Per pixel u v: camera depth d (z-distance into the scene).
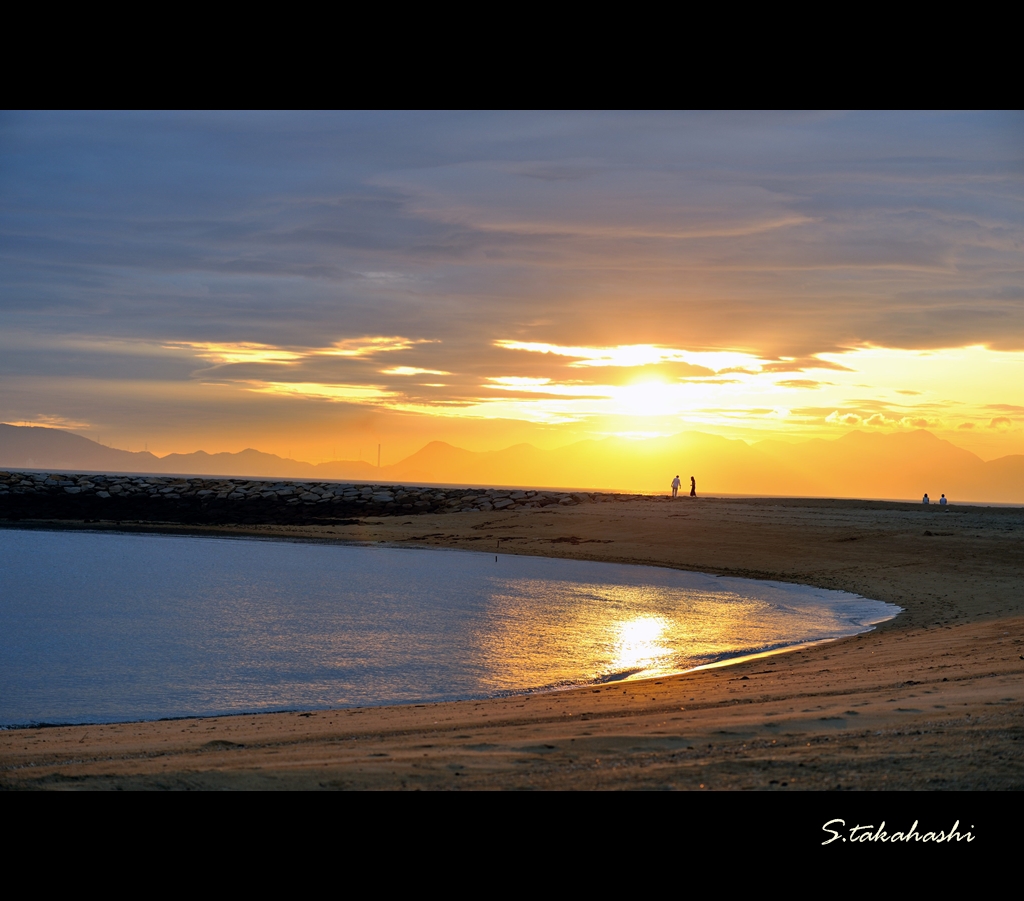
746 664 20.55
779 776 9.05
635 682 18.75
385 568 48.53
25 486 83.38
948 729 10.38
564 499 76.62
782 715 12.19
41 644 26.00
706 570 44.28
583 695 16.83
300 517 77.25
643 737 11.09
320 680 20.61
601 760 10.02
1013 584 32.75
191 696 18.98
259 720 15.57
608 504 70.06
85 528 71.62
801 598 34.38
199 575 45.91
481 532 62.91
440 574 45.41
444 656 23.61
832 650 21.44
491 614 31.55
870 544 45.38
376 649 24.89
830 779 8.85
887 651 19.97
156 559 54.03
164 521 76.19
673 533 54.94
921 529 48.53
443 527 66.88
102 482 87.06
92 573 47.00
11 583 42.62
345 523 72.88
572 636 26.67
